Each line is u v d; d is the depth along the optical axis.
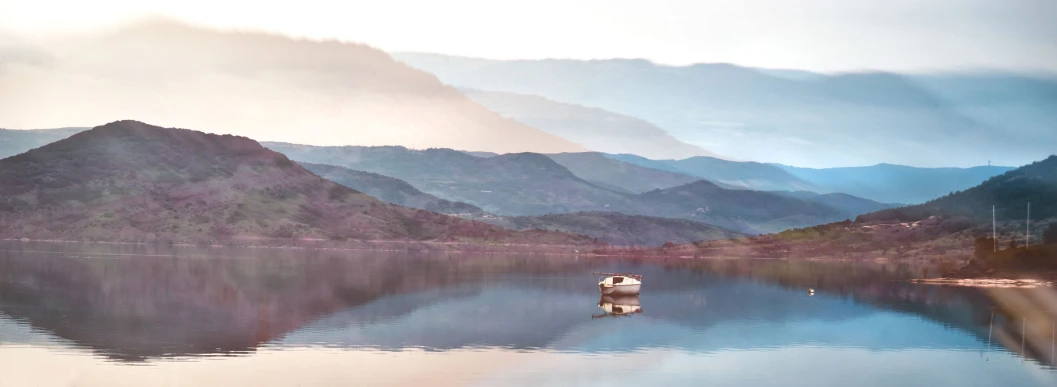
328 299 73.25
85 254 132.75
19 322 54.56
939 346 54.03
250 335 52.56
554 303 75.81
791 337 56.81
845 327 61.88
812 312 71.25
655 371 45.03
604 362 47.12
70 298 67.56
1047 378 45.19
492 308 70.62
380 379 41.81
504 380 42.34
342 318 61.16
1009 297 87.19
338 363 44.97
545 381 42.34
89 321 56.03
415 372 43.44
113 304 64.88
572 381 42.47
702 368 45.97
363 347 49.69
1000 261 119.38
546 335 55.91
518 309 70.38
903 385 43.19
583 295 84.19
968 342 55.62
